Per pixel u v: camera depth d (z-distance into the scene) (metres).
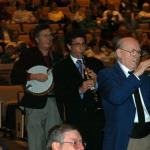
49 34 10.55
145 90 8.58
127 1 32.22
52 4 29.55
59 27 27.33
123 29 25.12
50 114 10.66
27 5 29.45
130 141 8.50
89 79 9.89
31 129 10.66
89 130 10.09
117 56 8.45
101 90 8.57
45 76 10.46
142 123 8.47
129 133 8.45
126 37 8.48
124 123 8.45
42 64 10.55
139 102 8.49
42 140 10.72
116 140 8.45
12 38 25.36
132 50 8.28
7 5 29.59
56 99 10.20
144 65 8.20
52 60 10.69
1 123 15.40
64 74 10.09
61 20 28.88
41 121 10.67
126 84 8.12
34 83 10.51
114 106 8.49
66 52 11.95
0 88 17.03
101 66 10.31
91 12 29.75
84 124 10.05
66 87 10.05
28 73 10.48
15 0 29.70
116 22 27.81
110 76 8.40
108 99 8.32
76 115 10.04
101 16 29.83
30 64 10.53
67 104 10.07
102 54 22.48
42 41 10.48
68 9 30.69
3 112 15.36
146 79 8.62
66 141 5.96
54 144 5.99
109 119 8.60
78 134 6.03
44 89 10.46
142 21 30.64
